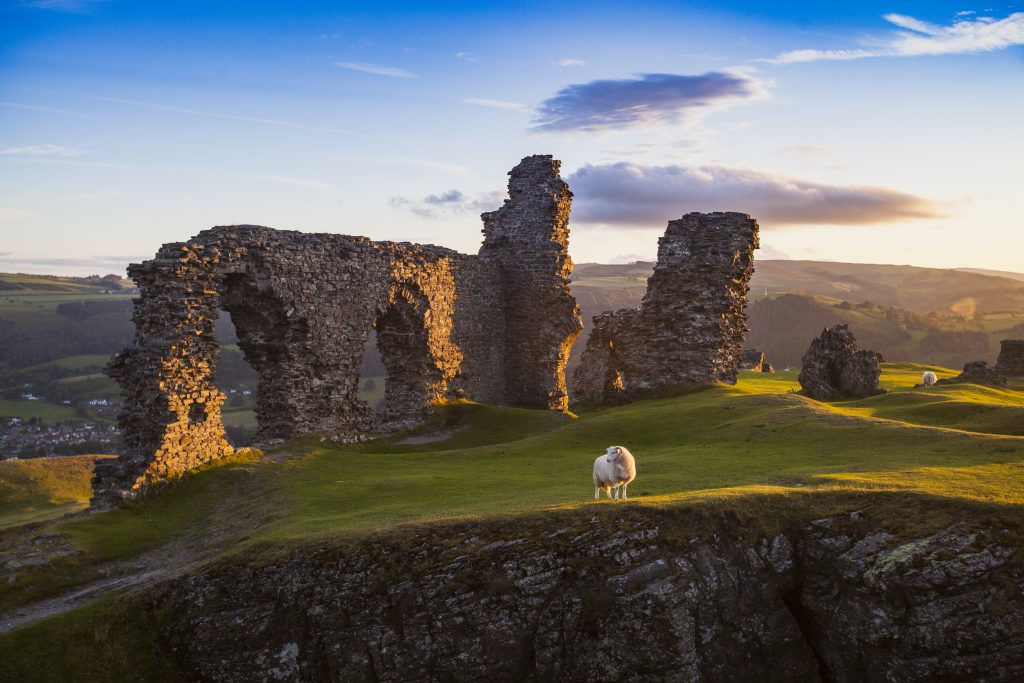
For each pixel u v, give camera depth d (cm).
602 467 2422
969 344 18175
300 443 3972
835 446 3253
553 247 6072
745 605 2166
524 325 6112
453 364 5372
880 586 2020
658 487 2655
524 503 2539
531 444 4156
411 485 3095
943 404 4025
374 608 2183
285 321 3994
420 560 2225
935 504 2153
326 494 3058
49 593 2475
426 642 2148
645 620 2094
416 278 4938
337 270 4300
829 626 2134
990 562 1972
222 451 3578
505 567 2181
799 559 2203
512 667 2142
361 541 2305
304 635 2217
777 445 3419
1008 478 2373
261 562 2320
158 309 3356
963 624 1944
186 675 2223
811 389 5500
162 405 3284
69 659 2152
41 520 3088
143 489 3136
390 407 5091
